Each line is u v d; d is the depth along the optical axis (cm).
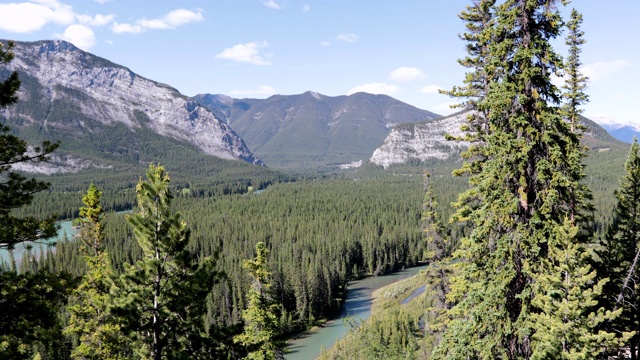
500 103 1483
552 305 1602
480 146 2159
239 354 1986
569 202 1531
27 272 1331
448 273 3153
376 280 11900
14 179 1338
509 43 1485
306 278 8756
